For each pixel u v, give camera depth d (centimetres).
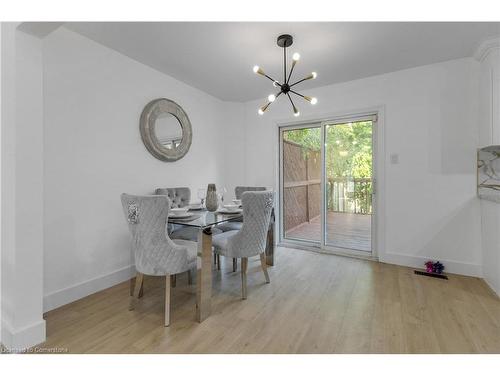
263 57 276
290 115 392
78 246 231
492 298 224
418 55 271
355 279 271
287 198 426
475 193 273
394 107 313
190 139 353
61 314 202
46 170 209
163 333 176
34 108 162
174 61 286
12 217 156
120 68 267
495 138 240
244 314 201
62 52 218
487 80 250
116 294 239
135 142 284
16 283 155
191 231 276
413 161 304
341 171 367
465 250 279
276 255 357
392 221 318
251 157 430
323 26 219
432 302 218
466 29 223
